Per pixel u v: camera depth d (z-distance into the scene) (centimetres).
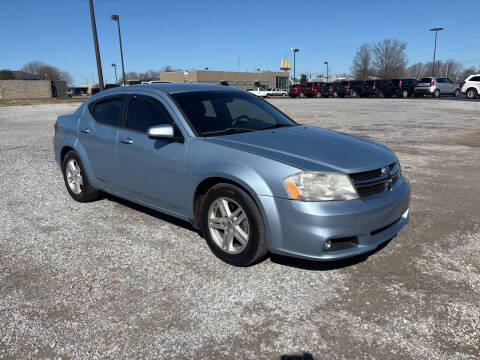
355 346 237
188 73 7881
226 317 267
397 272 324
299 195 290
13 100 3391
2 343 245
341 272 325
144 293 298
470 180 612
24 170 708
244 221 322
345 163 308
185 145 357
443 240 387
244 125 394
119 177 434
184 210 368
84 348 239
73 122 505
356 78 8444
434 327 254
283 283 309
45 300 290
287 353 232
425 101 2800
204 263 343
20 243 391
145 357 231
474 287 300
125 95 440
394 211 319
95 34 2034
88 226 433
